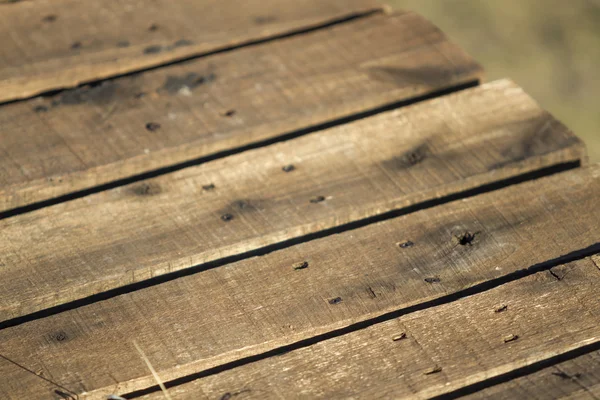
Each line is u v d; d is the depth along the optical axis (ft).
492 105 10.73
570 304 8.07
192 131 10.44
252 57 11.84
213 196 9.46
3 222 9.09
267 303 8.16
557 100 27.89
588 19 31.42
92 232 8.98
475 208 9.20
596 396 7.28
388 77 11.35
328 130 10.41
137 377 7.50
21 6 12.85
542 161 9.86
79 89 11.24
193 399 7.35
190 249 8.76
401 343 7.77
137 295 8.27
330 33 12.34
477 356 7.63
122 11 12.82
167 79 11.42
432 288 8.27
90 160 9.94
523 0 32.53
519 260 8.55
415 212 9.20
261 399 7.34
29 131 10.42
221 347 7.75
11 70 11.38
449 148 10.06
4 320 8.17
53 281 8.39
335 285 8.34
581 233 8.84
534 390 7.37
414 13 12.80
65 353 7.72
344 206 9.27
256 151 10.11
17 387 7.43
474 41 30.32
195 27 12.47
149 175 10.10
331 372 7.55
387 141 10.21
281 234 8.98
